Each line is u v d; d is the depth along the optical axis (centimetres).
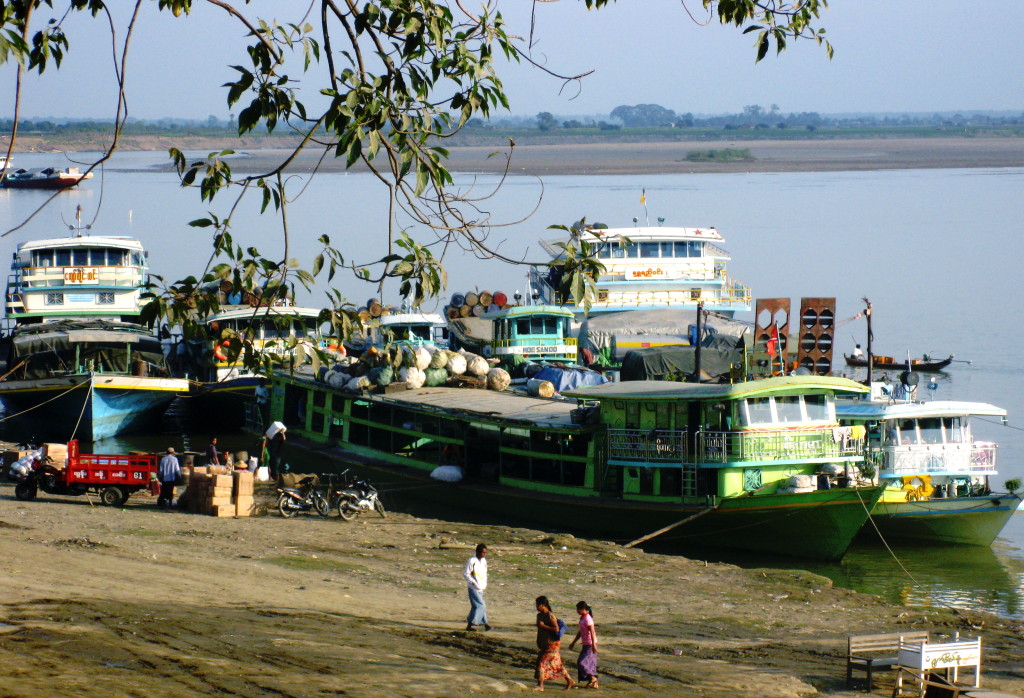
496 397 6112
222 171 1745
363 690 2397
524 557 4606
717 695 2714
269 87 1797
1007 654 3447
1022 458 6544
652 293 9338
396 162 1830
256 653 2653
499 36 1930
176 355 8700
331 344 7381
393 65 1877
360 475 6197
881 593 4541
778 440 4919
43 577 3491
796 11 2150
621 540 5184
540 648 2669
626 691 2688
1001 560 5075
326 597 3694
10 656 2378
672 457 4978
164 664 2448
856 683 2952
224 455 5847
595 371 7462
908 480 5300
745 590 4278
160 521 4888
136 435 7844
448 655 2945
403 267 1850
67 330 7569
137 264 8725
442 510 5803
